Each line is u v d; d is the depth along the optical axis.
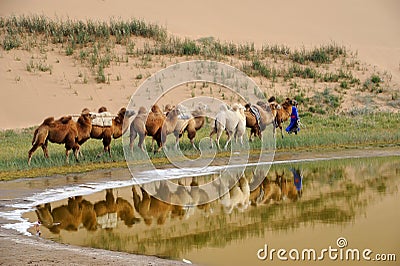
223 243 8.01
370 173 13.18
